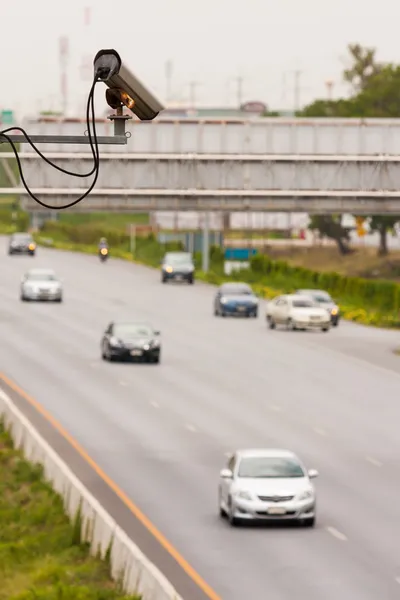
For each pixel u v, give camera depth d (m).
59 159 92.62
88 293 124.88
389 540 36.44
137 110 14.44
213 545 35.94
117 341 77.56
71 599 31.28
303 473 39.38
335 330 100.81
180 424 57.25
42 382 69.06
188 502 41.97
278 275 146.38
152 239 191.62
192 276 138.75
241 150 95.88
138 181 94.69
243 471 39.31
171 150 95.19
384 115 198.00
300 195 95.38
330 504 41.69
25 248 168.38
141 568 29.91
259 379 72.19
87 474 46.59
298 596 30.41
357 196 96.25
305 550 35.19
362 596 30.33
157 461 49.06
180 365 77.31
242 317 108.44
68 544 37.91
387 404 64.00
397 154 95.81
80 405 62.00
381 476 46.41
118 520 39.28
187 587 31.33
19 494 44.62
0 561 36.53
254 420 58.66
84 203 94.44
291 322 98.06
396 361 81.06
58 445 52.12
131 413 60.00
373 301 125.00
